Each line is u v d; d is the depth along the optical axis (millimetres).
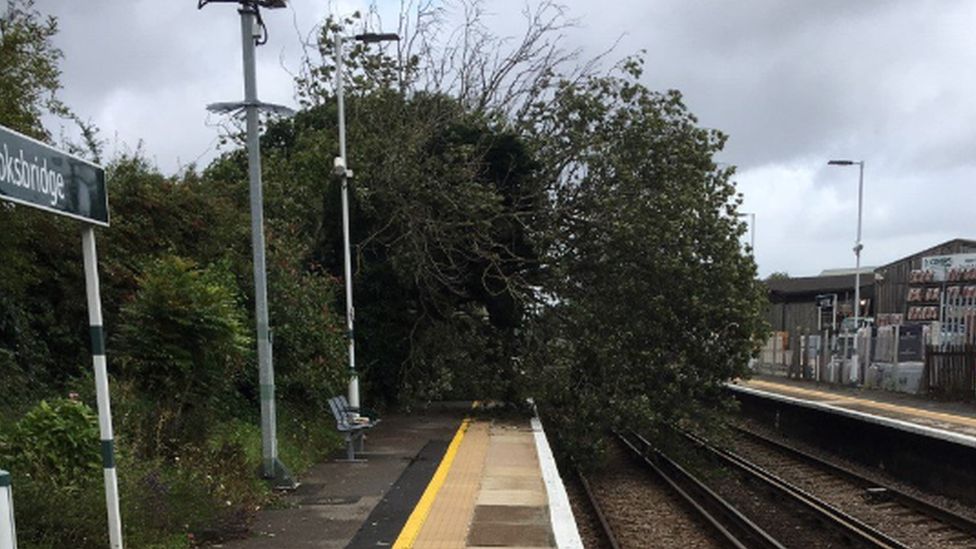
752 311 16547
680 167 17094
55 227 9609
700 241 16766
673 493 14211
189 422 8430
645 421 15797
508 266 17109
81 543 5441
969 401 21094
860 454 17922
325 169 18016
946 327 25484
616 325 16703
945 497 14094
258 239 8594
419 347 17344
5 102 7824
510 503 7988
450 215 16484
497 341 17266
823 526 11656
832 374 28844
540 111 18172
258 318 8672
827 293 43625
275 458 8672
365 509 7684
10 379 8359
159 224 11719
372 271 16375
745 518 11336
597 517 11797
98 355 4902
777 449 20078
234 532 6668
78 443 6355
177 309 8617
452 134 16781
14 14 8305
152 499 6250
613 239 16453
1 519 3637
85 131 11758
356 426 10781
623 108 17875
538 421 15695
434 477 9438
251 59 8281
